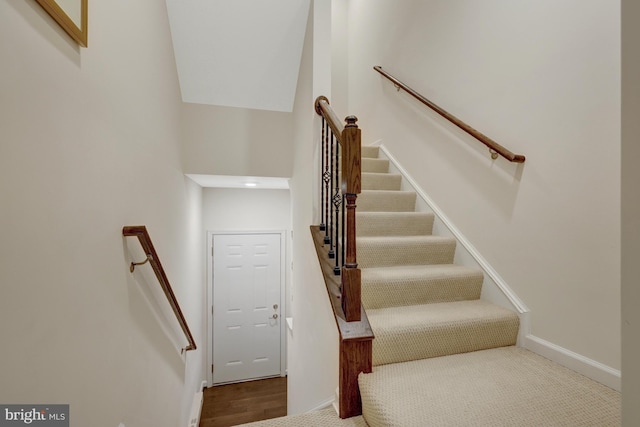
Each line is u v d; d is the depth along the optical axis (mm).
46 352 770
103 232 1089
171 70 2150
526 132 1546
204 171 2619
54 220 811
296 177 2566
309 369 1999
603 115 1203
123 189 1270
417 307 1623
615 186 1170
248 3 2129
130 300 1332
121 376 1219
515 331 1528
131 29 1368
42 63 770
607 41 1189
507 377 1229
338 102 3910
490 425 956
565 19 1350
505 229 1671
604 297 1201
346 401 1239
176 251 2277
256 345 4141
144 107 1543
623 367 521
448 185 2145
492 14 1774
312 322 1929
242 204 4078
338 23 3945
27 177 713
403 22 2730
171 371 2002
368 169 2830
